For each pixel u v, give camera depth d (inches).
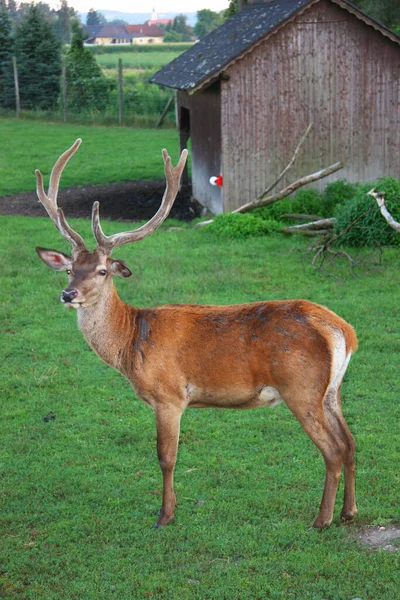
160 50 3846.0
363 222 555.8
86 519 244.5
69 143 1138.7
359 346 379.2
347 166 682.2
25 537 235.1
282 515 242.5
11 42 1498.5
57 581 211.9
